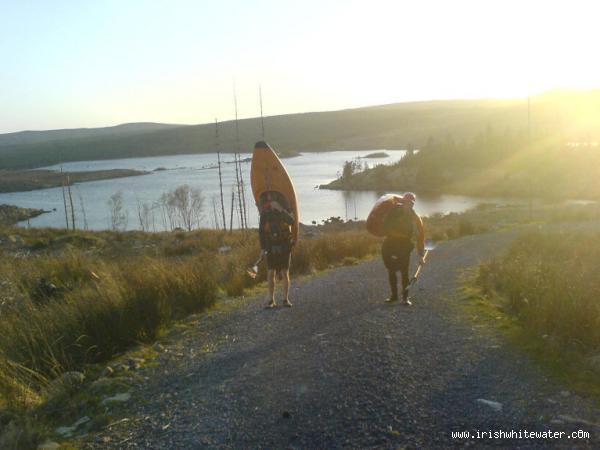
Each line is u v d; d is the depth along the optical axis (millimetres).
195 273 9398
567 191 93125
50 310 7242
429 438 3816
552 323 6023
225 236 25359
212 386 5102
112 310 7125
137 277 8773
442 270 11609
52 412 4891
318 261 13586
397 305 7965
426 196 112438
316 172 175000
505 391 4504
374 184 134500
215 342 6578
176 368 5730
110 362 6164
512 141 142250
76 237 25594
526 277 8195
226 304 8969
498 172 123875
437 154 144875
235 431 4160
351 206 91312
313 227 34719
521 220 28625
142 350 6488
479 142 146250
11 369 5555
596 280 7422
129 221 73062
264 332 6832
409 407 4305
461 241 18609
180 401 4828
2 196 134875
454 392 4543
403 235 7895
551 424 3885
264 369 5422
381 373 5035
